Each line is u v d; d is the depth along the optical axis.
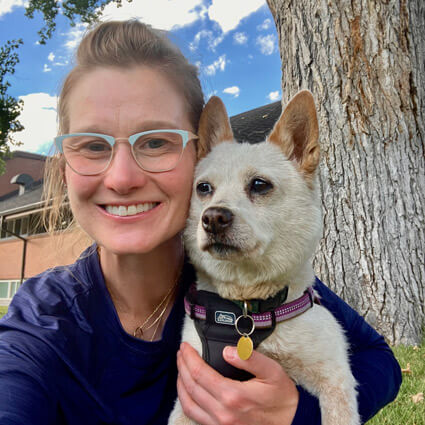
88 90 0.44
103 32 0.47
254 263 0.48
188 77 0.52
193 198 0.54
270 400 0.42
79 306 0.44
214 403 0.41
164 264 0.48
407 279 1.12
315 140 0.55
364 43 1.17
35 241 4.41
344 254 1.14
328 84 1.19
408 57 1.19
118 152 0.43
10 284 5.06
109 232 0.44
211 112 0.59
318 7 1.21
